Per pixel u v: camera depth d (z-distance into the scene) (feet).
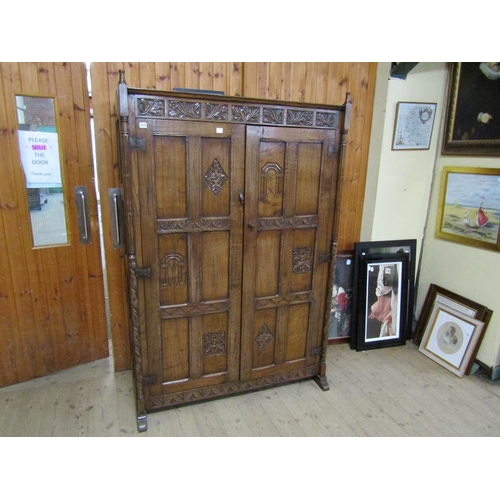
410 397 6.85
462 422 6.22
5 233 6.10
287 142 5.61
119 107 4.63
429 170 8.38
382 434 5.91
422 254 8.87
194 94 4.93
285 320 6.53
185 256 5.55
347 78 7.44
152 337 5.70
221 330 6.14
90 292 7.19
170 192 5.21
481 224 7.40
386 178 8.05
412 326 9.04
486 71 7.02
